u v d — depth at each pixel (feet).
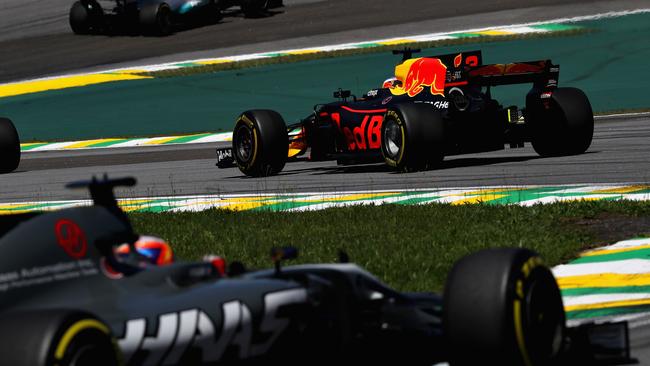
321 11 536.01
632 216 127.13
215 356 51.13
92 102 388.16
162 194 193.77
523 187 161.27
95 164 265.34
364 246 114.73
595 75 348.38
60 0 643.04
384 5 537.65
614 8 468.75
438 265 101.60
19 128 358.23
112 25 524.93
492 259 56.70
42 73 456.45
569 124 192.03
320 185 186.50
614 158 188.44
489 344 54.80
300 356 56.95
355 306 60.29
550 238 113.50
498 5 507.71
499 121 189.57
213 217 149.48
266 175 210.79
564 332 59.06
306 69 405.80
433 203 146.30
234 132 215.10
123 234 53.31
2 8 635.66
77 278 49.55
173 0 508.94
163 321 49.11
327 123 208.54
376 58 412.77
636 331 77.92
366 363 59.93
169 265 53.72
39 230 49.57
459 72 184.85
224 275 59.57
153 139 315.78
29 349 42.34
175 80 410.11
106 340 45.14
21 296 47.01
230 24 521.24
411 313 64.18
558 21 454.81
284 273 59.41
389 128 189.88
